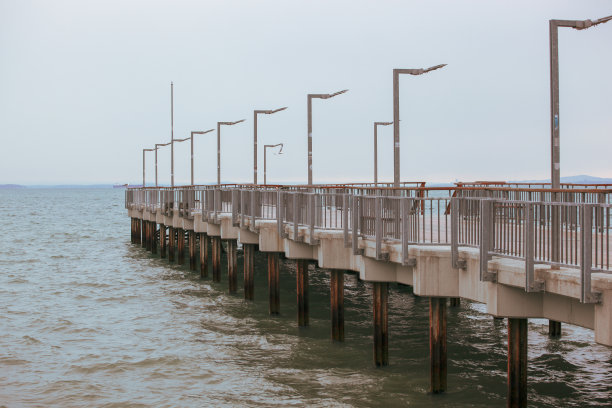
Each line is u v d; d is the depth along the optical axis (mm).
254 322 25719
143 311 28828
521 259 12367
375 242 17109
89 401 17281
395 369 18875
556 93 14766
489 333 23297
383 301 18828
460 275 14430
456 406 15836
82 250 58250
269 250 25422
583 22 14797
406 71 23422
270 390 17625
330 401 16562
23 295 33594
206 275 38688
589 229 10578
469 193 27078
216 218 32562
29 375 19547
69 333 24766
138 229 62906
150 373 19531
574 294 11031
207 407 16562
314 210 20953
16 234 78188
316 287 34125
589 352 20609
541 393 16922
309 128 34250
